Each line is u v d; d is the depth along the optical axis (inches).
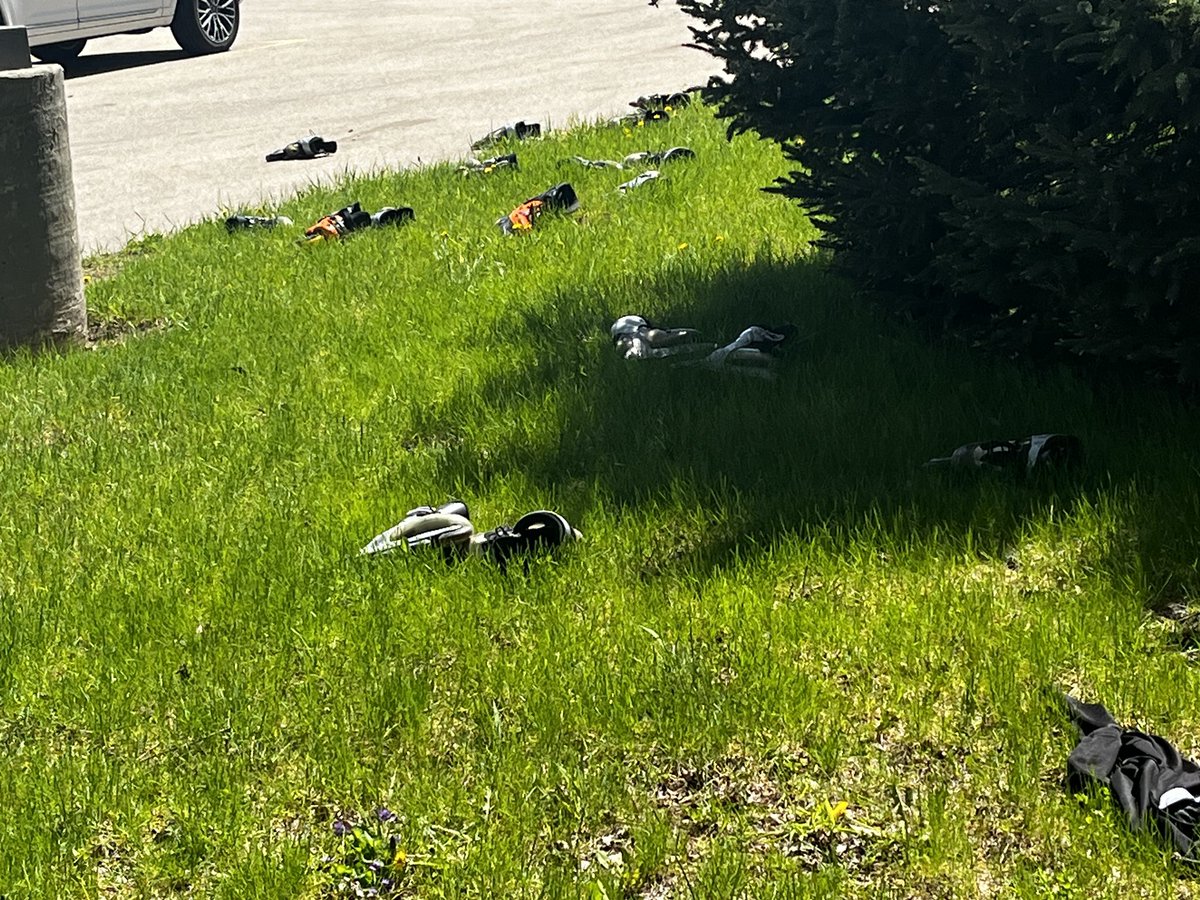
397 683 167.5
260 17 925.8
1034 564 187.0
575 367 266.4
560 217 376.5
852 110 256.2
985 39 212.7
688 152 433.4
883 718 159.8
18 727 167.5
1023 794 145.4
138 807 151.8
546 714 161.0
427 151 506.6
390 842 143.3
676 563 193.2
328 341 297.1
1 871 141.0
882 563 189.6
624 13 876.0
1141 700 159.5
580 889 135.9
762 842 142.9
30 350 309.0
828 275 293.6
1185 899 130.7
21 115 299.3
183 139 548.4
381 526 209.9
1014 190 221.5
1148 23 190.4
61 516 219.9
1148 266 203.8
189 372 284.2
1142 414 221.8
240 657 177.3
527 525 197.9
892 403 235.1
